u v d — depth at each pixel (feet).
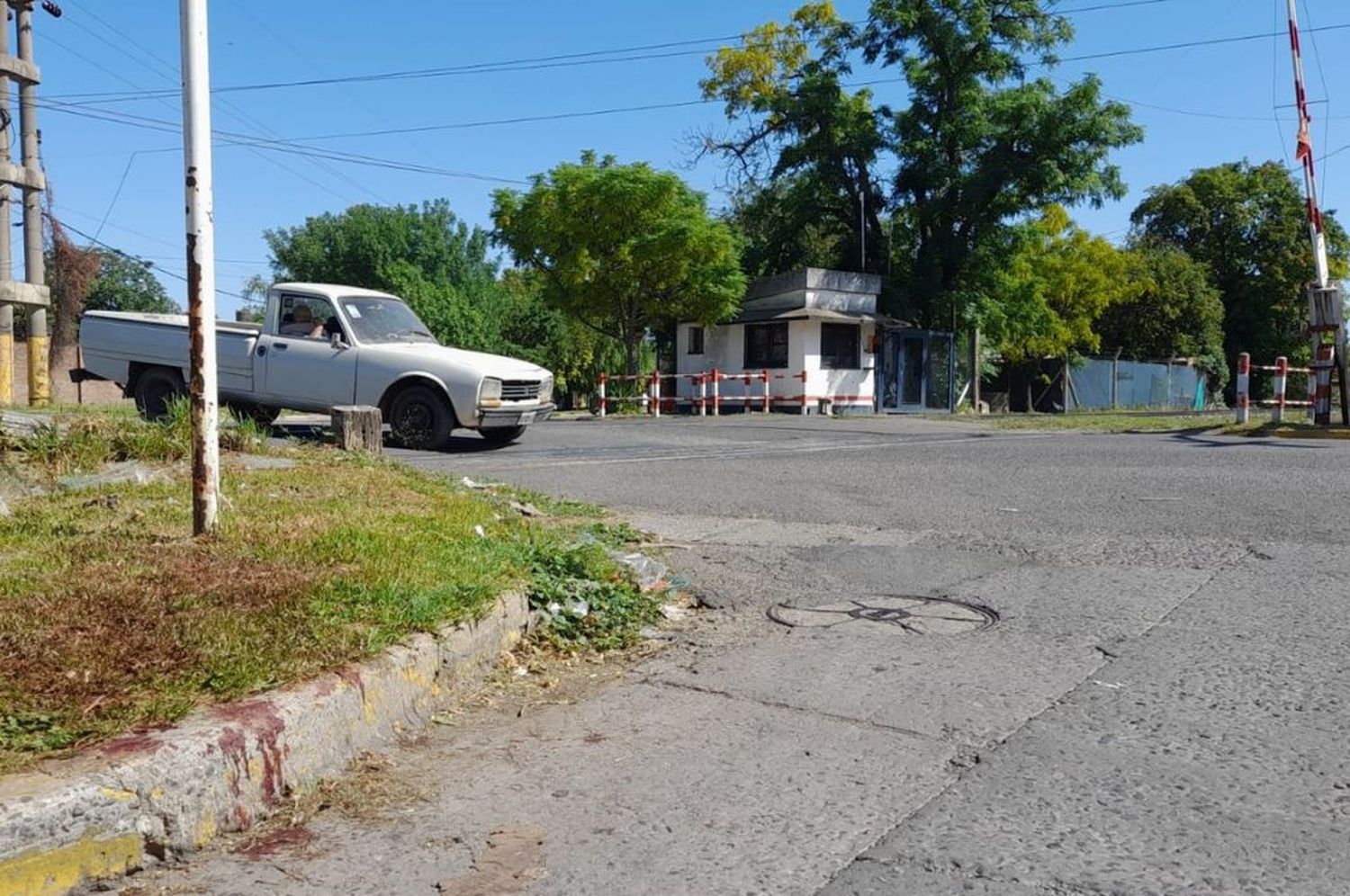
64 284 95.66
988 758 11.98
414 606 14.53
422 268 158.10
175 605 13.76
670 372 112.68
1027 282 109.50
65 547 16.83
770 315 91.97
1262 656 15.24
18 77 49.98
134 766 9.74
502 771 11.96
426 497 23.62
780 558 22.35
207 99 16.40
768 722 13.32
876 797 11.03
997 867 9.49
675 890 9.24
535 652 16.30
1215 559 21.44
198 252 16.98
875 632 17.22
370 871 9.66
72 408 32.89
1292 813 10.44
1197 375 143.95
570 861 9.80
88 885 9.25
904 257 104.27
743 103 123.34
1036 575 20.68
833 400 91.61
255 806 10.66
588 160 88.28
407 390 41.47
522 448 43.60
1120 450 41.14
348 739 12.03
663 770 11.90
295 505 21.12
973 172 93.97
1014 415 84.58
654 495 30.53
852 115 96.73
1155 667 14.96
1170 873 9.33
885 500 29.48
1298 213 161.07
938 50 93.61
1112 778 11.34
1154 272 146.00
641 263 85.10
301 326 43.19
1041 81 93.15
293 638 12.96
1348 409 51.21
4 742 10.01
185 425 27.53
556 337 137.90
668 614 18.49
